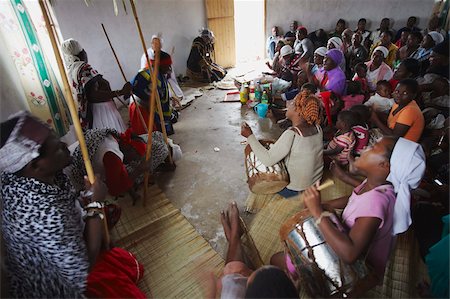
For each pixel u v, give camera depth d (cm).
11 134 106
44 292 122
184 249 203
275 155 193
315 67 388
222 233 216
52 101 262
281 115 387
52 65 266
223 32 635
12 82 219
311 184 208
